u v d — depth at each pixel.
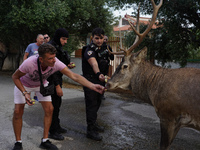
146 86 3.09
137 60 3.18
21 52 11.91
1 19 9.59
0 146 3.31
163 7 5.67
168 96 2.77
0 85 8.70
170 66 6.65
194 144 3.61
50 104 3.23
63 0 9.96
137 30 3.30
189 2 5.22
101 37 3.58
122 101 6.41
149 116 5.01
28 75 2.92
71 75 2.96
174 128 2.84
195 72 2.72
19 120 3.11
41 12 8.62
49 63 2.68
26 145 3.38
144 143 3.58
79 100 6.43
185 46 6.21
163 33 6.18
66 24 10.69
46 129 3.25
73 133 3.94
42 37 5.95
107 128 4.23
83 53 3.82
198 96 2.56
